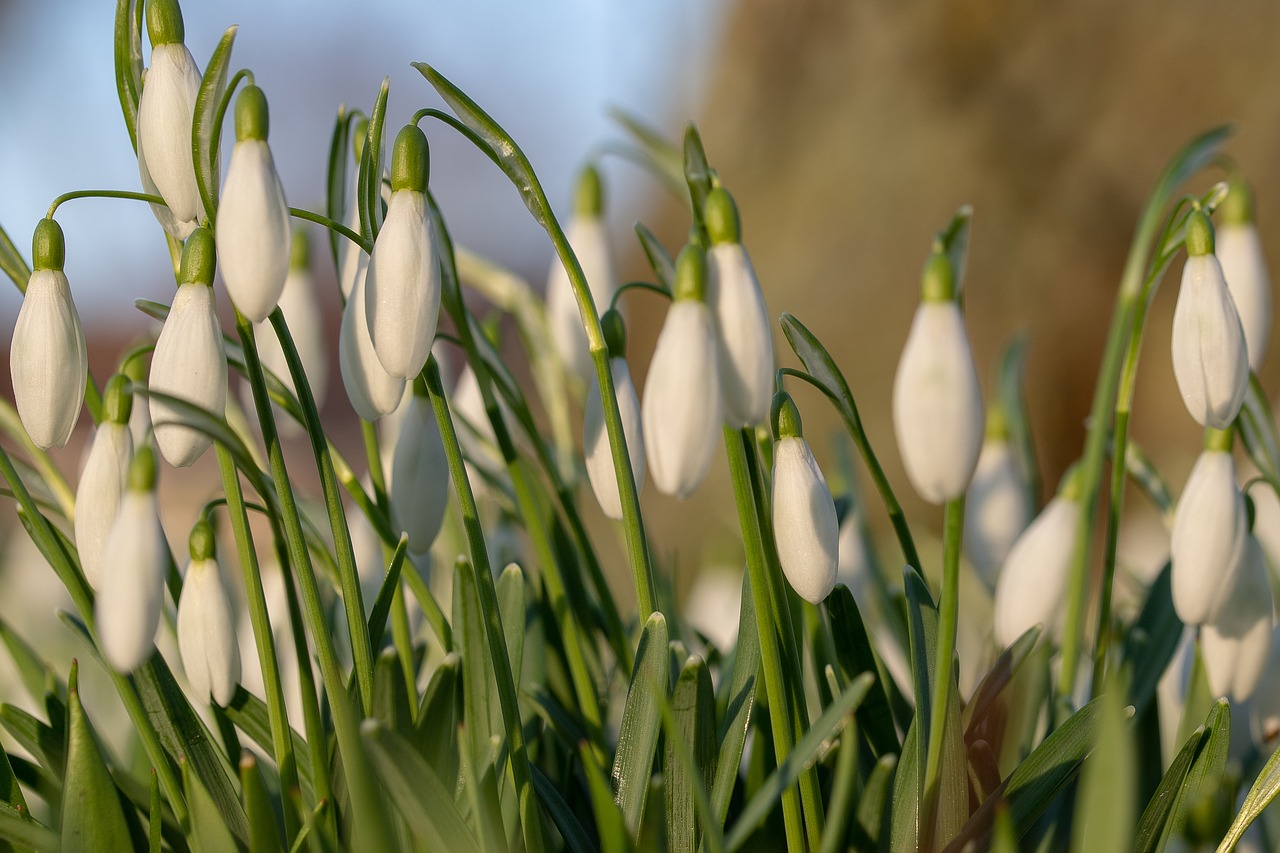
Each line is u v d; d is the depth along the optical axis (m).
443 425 0.49
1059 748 0.50
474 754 0.50
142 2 0.50
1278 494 0.53
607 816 0.47
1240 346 0.50
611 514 0.51
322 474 0.49
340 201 0.54
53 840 0.50
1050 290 1.76
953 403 0.48
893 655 0.61
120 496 0.48
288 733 0.50
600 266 0.60
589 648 0.56
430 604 0.52
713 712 0.51
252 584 0.49
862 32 1.85
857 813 0.50
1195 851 0.53
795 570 0.49
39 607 0.81
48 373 0.49
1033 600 0.55
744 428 0.50
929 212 1.79
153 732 0.50
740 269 0.48
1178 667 0.57
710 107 1.97
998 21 1.79
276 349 0.56
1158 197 0.54
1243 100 1.64
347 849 0.50
